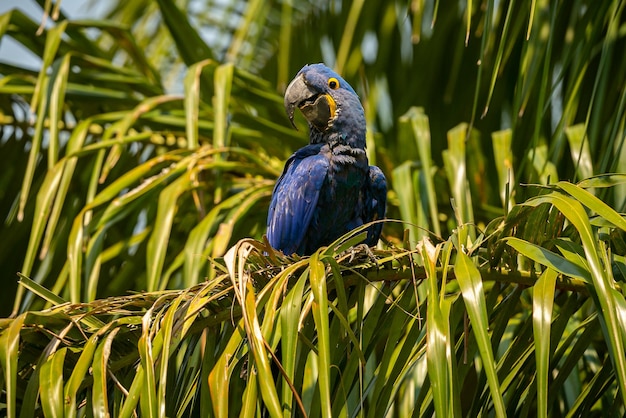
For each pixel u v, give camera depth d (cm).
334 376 631
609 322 515
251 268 632
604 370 631
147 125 1034
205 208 984
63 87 986
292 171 897
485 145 1103
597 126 845
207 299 579
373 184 928
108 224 882
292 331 541
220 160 945
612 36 877
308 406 759
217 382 540
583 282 609
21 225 1058
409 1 814
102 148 945
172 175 910
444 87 1155
